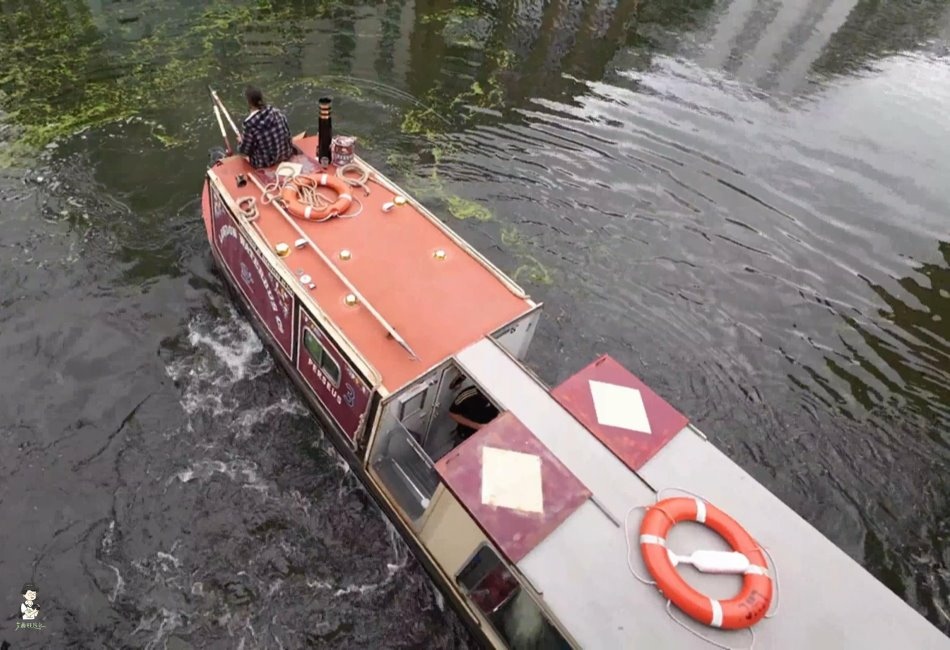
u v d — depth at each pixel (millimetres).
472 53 18062
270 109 8984
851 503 9516
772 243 13625
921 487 9820
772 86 19312
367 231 8734
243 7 18453
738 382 10836
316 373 8336
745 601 5422
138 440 8773
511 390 6965
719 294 12305
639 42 20359
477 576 6684
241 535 8062
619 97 17375
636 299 11898
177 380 9484
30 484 8188
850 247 13883
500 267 12008
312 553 8016
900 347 11836
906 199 15523
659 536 5738
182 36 16891
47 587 7379
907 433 10477
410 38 18266
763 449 10008
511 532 5793
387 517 8344
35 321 9859
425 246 8680
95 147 13031
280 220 8672
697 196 14461
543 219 13148
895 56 22656
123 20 17266
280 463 8805
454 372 7480
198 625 7301
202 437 8930
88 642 7047
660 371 10789
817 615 5566
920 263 13734
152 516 8086
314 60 16656
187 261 11070
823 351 11586
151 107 14273
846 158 16672
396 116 15242
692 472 6441
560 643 5836
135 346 9789
